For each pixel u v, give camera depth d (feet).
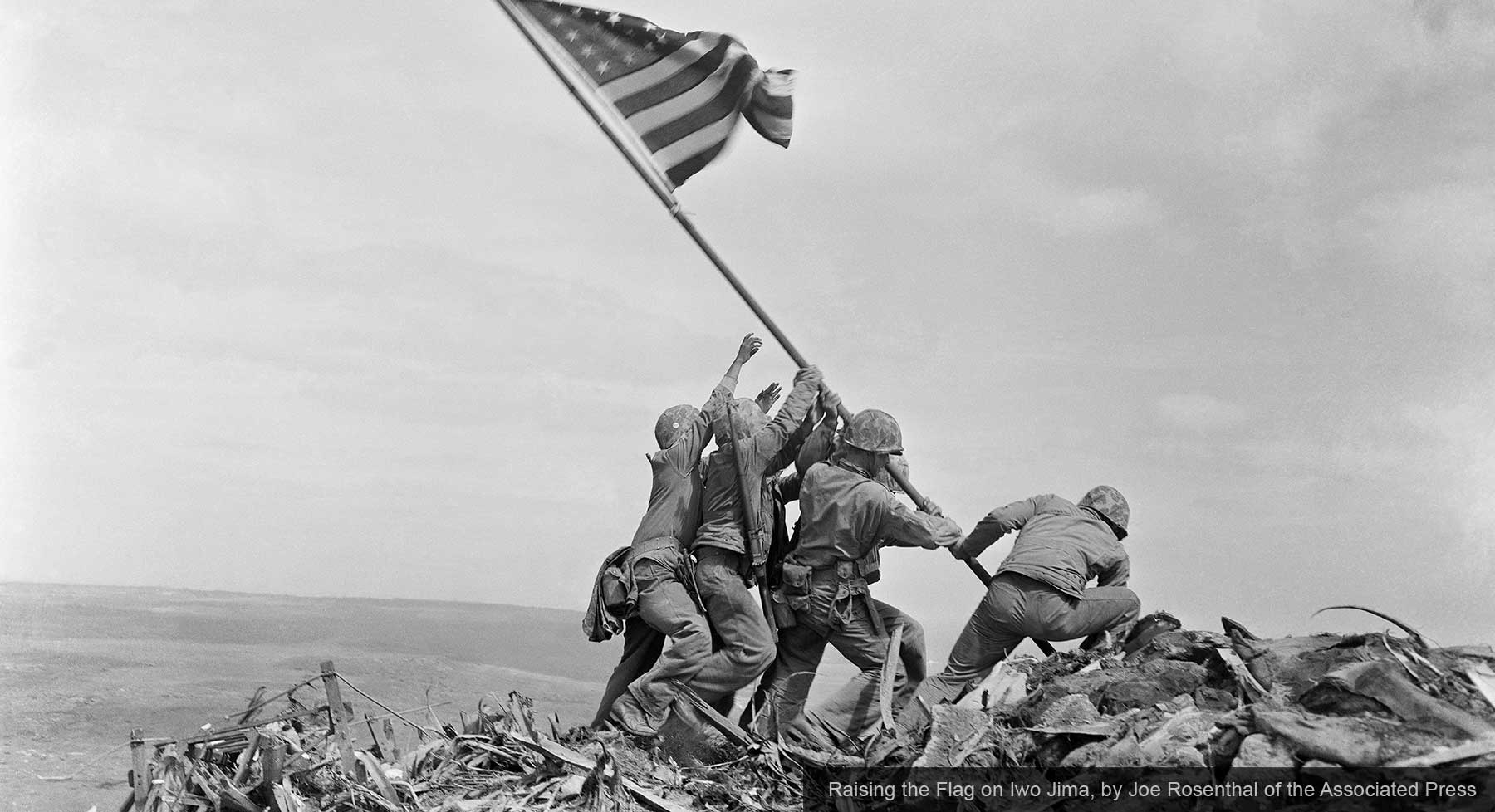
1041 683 28.94
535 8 35.91
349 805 25.91
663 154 35.40
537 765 28.45
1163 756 24.08
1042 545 31.24
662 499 32.24
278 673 64.75
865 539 31.14
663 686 30.91
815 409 33.24
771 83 35.88
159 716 52.65
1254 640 27.66
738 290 34.73
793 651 31.94
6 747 46.29
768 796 27.78
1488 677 24.63
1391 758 22.48
